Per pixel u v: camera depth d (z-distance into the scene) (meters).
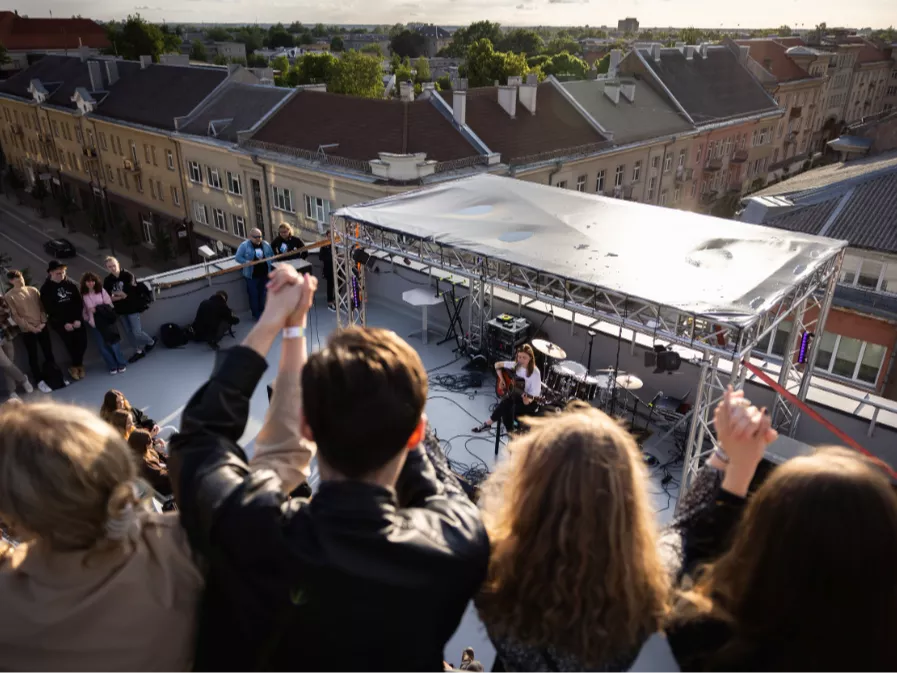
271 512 1.37
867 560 1.30
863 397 9.85
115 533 1.44
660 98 46.69
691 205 48.97
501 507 1.86
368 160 30.20
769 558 1.40
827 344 25.45
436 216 10.64
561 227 9.99
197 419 1.55
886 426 9.38
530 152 34.16
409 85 34.88
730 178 52.69
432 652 1.49
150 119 42.38
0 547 1.59
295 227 33.47
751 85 54.97
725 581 1.54
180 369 11.57
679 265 8.58
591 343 10.77
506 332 11.81
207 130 37.97
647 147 41.00
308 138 33.16
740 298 7.58
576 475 1.54
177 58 48.06
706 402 7.90
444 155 31.05
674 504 8.89
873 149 33.03
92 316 10.77
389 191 28.09
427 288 13.75
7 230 54.59
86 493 1.39
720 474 1.87
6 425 1.41
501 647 1.70
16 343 10.66
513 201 11.22
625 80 43.78
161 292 12.38
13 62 86.31
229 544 1.36
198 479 1.45
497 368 10.30
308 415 1.41
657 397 10.50
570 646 1.58
